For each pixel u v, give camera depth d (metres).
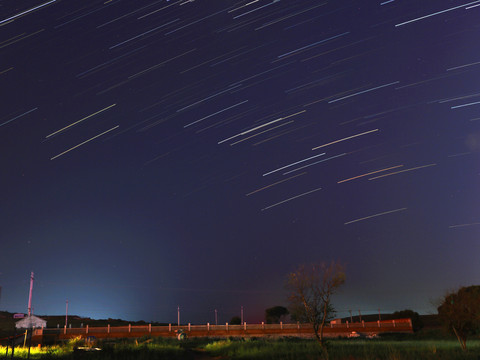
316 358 21.38
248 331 53.88
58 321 89.06
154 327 52.78
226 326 54.22
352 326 55.75
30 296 65.75
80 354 26.69
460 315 23.81
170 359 25.88
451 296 24.59
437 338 43.34
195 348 37.91
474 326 23.81
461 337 24.05
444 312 24.50
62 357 25.61
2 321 70.19
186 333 52.16
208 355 30.89
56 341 47.69
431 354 19.94
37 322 64.62
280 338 49.91
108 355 25.80
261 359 23.89
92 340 43.31
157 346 32.06
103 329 51.22
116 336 50.88
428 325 71.00
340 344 30.83
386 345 27.69
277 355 24.39
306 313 21.36
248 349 29.62
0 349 29.52
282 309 89.00
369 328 55.59
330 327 55.34
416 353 20.98
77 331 50.44
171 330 53.00
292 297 21.52
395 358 19.08
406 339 46.19
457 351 21.52
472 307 23.86
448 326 24.30
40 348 32.75
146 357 24.91
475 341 31.70
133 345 32.47
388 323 56.53
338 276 21.41
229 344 35.38
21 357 24.55
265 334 53.62
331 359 20.81
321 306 21.44
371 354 20.95
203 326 53.97
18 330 56.34
